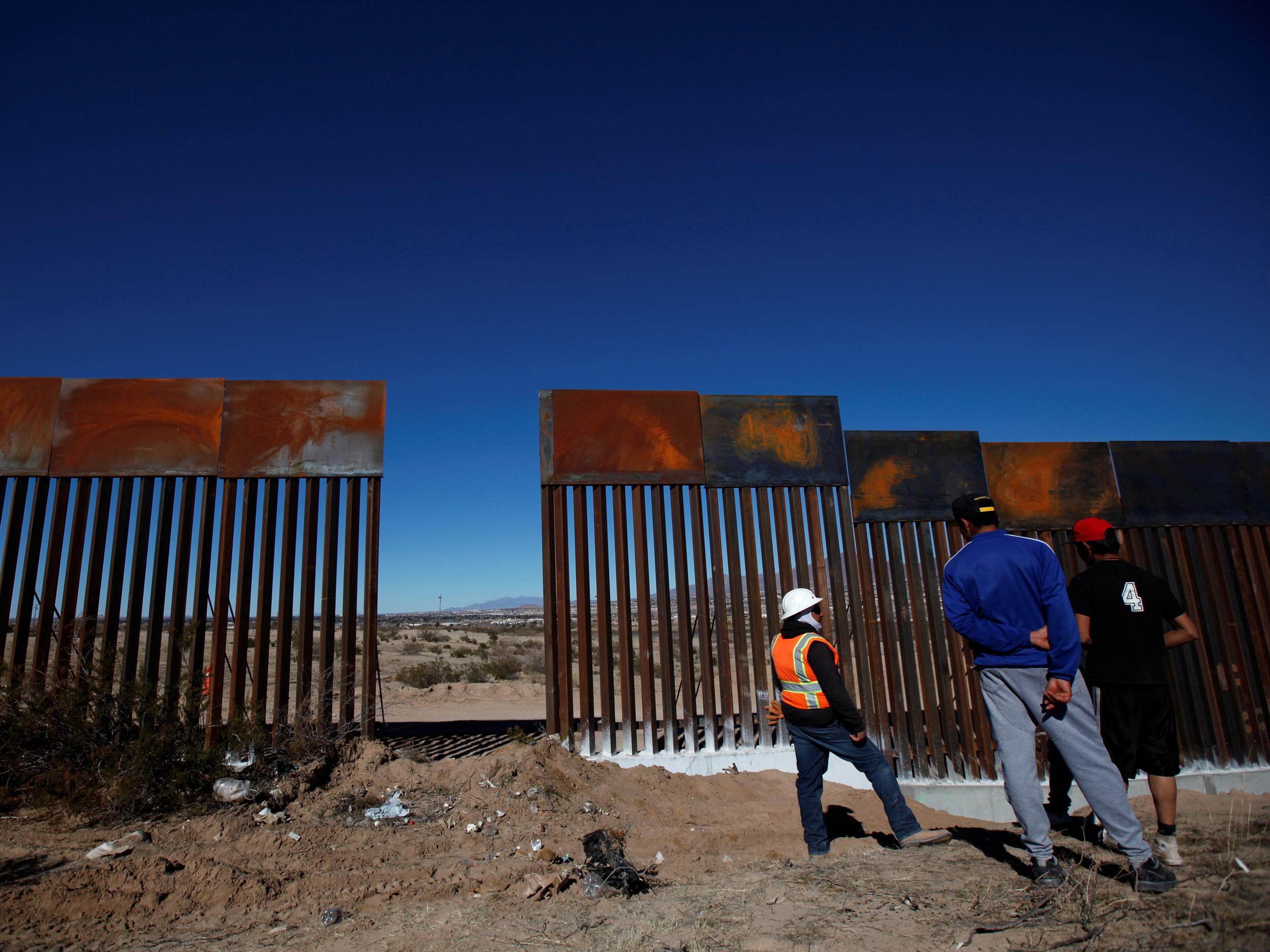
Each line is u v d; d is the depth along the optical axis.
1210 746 9.10
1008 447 9.33
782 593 8.24
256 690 6.75
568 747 7.47
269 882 4.54
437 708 14.44
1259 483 10.00
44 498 7.23
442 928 3.98
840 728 5.24
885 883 4.31
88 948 3.77
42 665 6.83
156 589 7.09
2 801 5.74
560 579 7.76
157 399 7.45
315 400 7.62
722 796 6.93
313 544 7.37
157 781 5.77
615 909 4.18
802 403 8.72
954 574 4.35
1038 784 4.04
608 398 8.24
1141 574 4.45
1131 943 3.15
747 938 3.63
